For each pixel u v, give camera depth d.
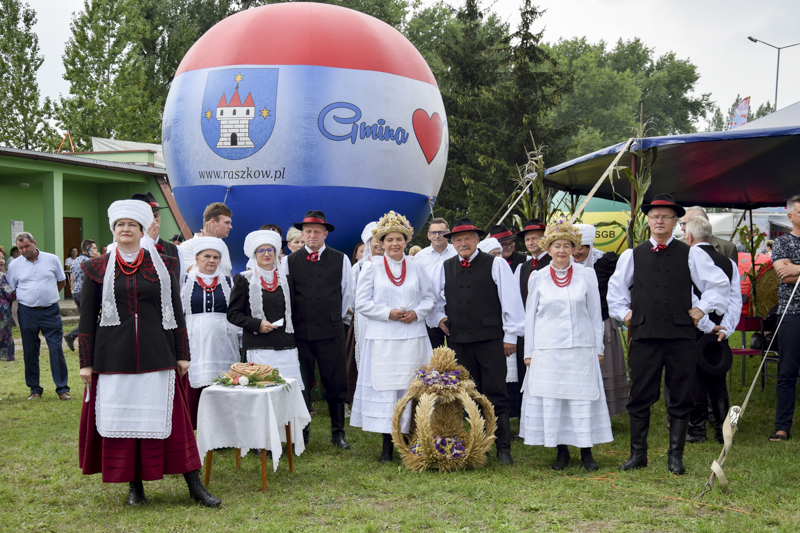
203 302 4.88
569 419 4.45
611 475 4.32
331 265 5.25
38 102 30.56
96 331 3.69
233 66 7.85
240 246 8.61
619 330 5.91
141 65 32.31
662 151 6.79
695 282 4.35
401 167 8.23
